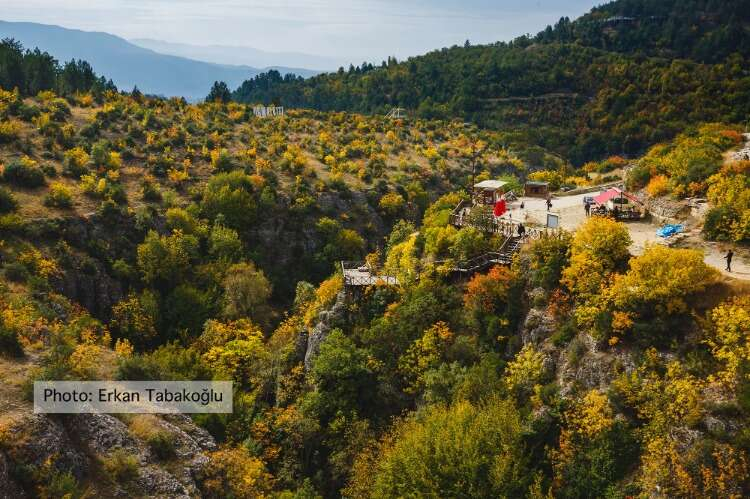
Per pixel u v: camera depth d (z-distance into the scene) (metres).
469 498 28.98
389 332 43.12
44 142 95.25
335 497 38.81
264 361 53.81
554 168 151.12
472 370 36.66
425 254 49.53
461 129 188.75
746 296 30.31
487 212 50.59
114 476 34.41
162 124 121.00
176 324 70.56
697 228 43.34
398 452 32.38
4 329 41.94
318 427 41.78
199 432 42.44
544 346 35.94
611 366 31.92
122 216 80.69
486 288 40.81
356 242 92.56
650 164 57.81
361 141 143.00
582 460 29.56
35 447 32.53
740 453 25.50
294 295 84.75
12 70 131.50
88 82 156.38
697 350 29.92
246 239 90.00
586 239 37.78
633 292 33.09
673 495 26.16
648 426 28.75
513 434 30.55
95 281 70.50
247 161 109.50
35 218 71.94
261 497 37.91
